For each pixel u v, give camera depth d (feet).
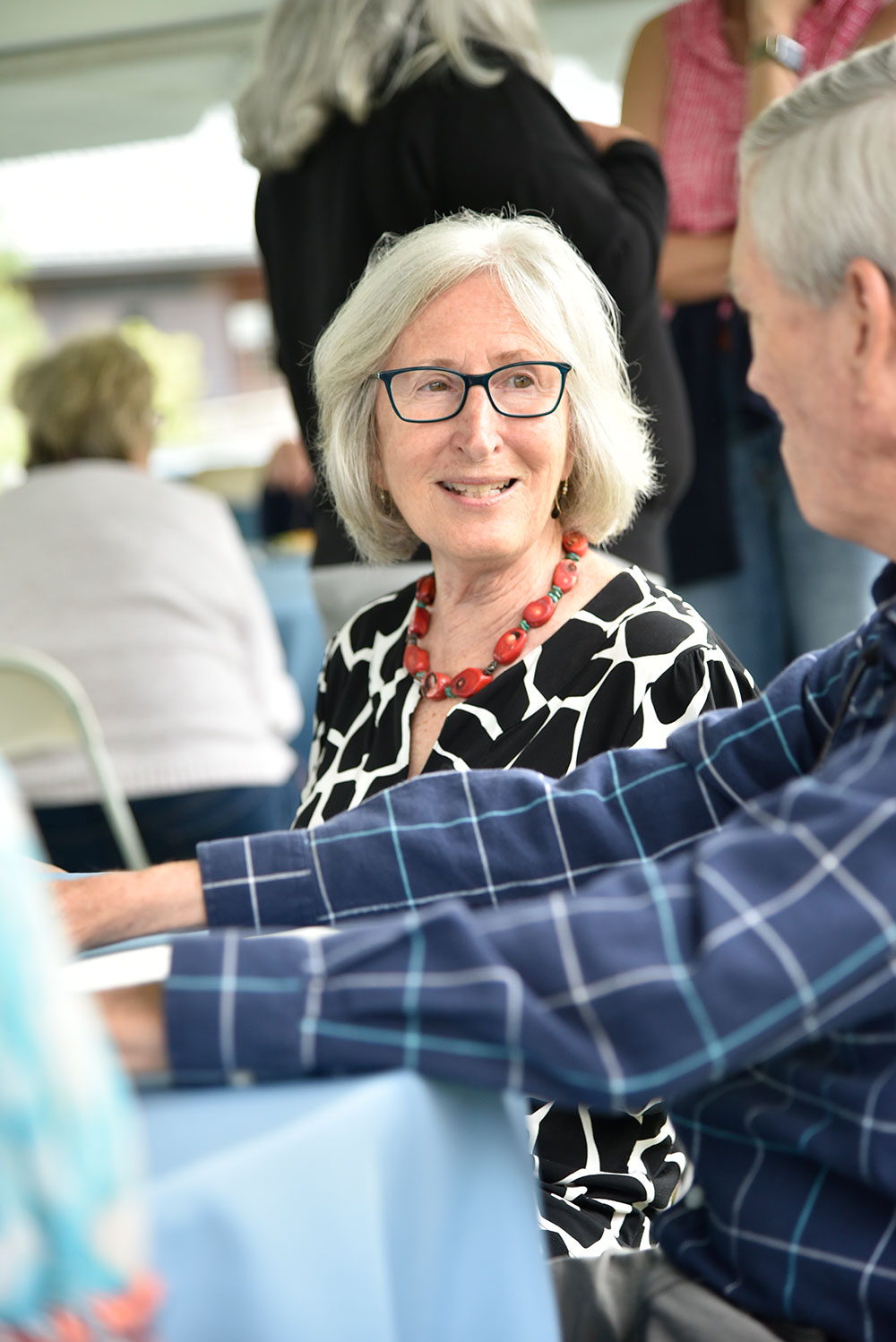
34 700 9.21
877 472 3.29
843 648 3.85
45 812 9.74
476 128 7.39
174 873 4.12
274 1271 2.51
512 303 5.31
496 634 5.44
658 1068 2.87
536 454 5.30
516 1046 2.89
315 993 2.96
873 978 2.92
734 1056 2.88
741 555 9.81
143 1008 2.99
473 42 7.52
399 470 5.49
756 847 3.01
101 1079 2.12
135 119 17.57
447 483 5.34
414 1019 2.92
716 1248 3.51
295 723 11.09
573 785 4.16
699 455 9.73
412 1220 2.82
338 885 4.07
